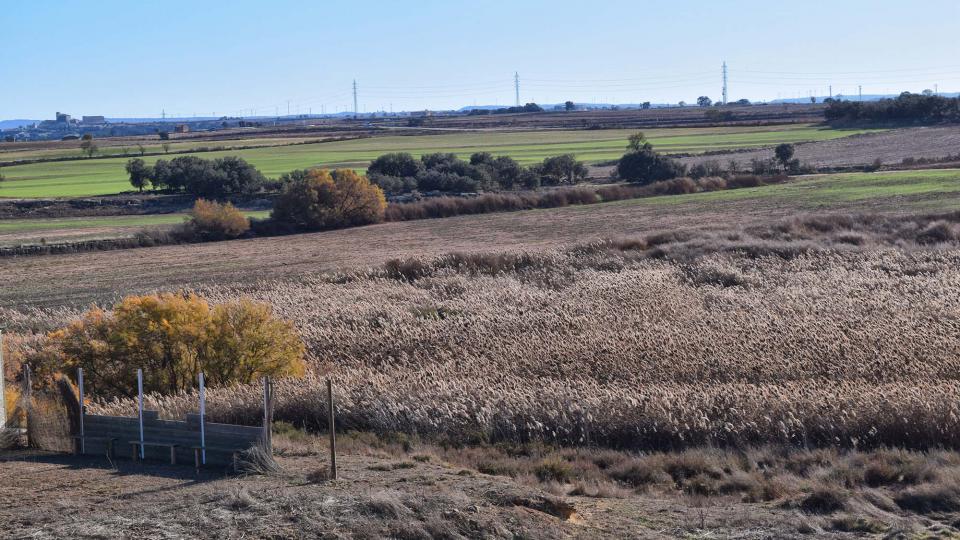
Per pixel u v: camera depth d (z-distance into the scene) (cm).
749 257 5531
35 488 1564
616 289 4556
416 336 3600
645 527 1484
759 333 3347
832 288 4341
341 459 1845
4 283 6009
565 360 3075
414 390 2558
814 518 1518
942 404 2162
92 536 1288
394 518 1375
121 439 1831
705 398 2348
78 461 1797
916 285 4272
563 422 2245
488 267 5672
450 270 5566
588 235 7156
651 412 2245
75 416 1888
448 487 1584
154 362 2866
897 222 6316
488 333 3612
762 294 4303
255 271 6184
